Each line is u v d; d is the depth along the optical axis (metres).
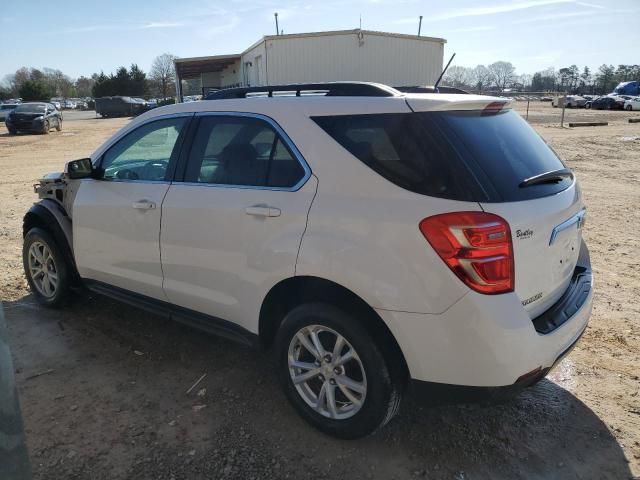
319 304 2.79
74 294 4.62
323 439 2.93
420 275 2.42
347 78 20.72
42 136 25.16
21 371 3.62
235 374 3.59
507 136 2.85
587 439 2.91
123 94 72.38
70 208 4.27
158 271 3.58
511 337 2.37
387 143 2.63
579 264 3.32
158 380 3.52
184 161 3.46
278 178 2.95
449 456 2.79
